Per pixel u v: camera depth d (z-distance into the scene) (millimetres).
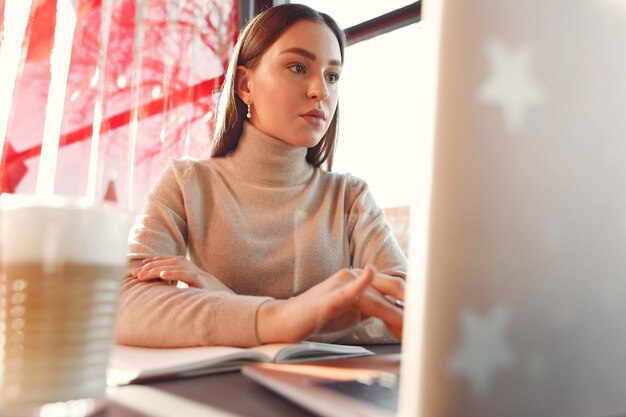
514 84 286
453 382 264
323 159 1242
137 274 759
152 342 611
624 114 331
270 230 1095
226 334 587
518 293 282
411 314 272
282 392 375
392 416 299
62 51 1787
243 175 1131
